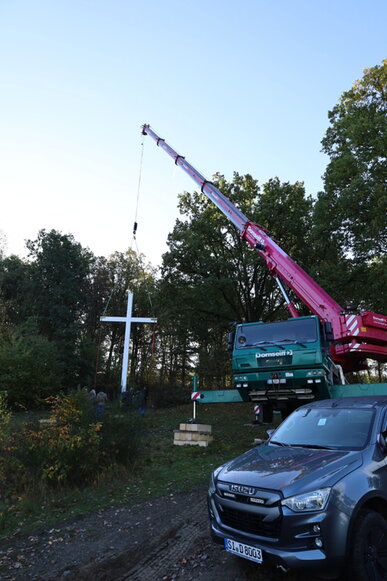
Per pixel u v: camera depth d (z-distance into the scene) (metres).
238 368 11.74
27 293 38.53
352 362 15.63
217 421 18.86
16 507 7.25
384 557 3.94
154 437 14.11
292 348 11.03
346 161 22.81
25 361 24.17
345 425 5.12
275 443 5.42
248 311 32.31
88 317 46.41
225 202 22.62
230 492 4.39
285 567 3.80
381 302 23.09
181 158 25.95
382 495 4.18
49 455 8.37
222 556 5.04
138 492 7.97
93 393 15.09
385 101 24.78
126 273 49.94
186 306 30.58
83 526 6.33
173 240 31.75
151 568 4.86
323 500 3.87
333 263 25.56
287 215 31.05
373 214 22.44
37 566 5.06
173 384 33.59
